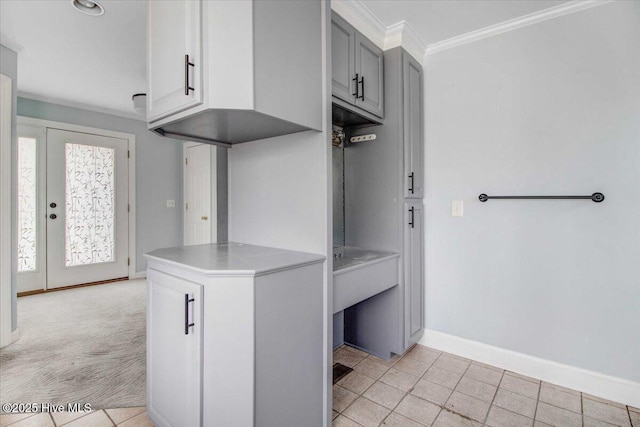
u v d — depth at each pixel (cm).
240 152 187
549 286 197
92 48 256
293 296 132
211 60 117
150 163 450
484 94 216
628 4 172
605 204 180
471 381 197
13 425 155
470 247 224
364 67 198
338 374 205
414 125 227
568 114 189
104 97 364
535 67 198
